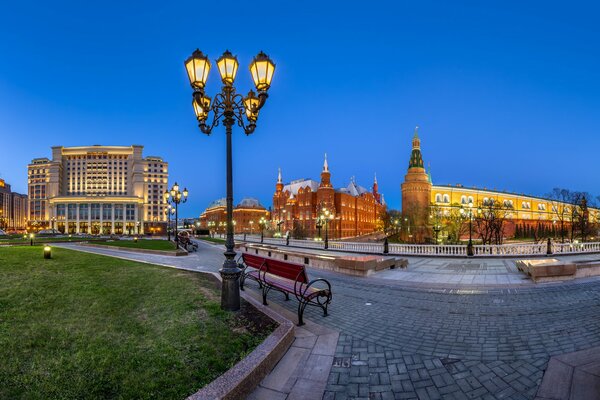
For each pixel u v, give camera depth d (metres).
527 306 8.27
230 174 7.44
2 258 13.88
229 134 7.51
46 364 4.39
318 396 4.18
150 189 149.62
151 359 4.63
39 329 5.61
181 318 6.46
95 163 152.00
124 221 139.75
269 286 8.50
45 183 146.62
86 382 3.99
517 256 20.91
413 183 97.00
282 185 116.50
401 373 4.81
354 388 4.39
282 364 5.01
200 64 6.90
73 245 34.25
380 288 10.76
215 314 6.74
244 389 4.04
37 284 8.91
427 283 11.58
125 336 5.51
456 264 17.44
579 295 9.28
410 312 7.86
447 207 101.81
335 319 7.30
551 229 99.38
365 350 5.59
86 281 9.73
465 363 5.11
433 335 6.31
